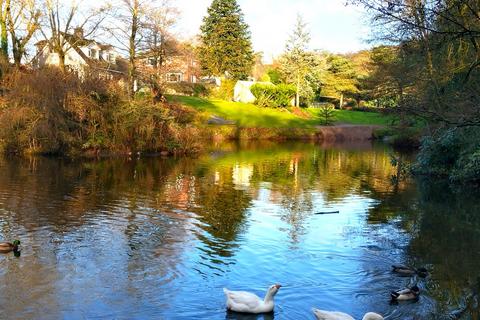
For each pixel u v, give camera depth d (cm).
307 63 8862
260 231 1767
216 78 8781
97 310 1094
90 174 2909
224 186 2694
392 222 1953
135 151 3966
